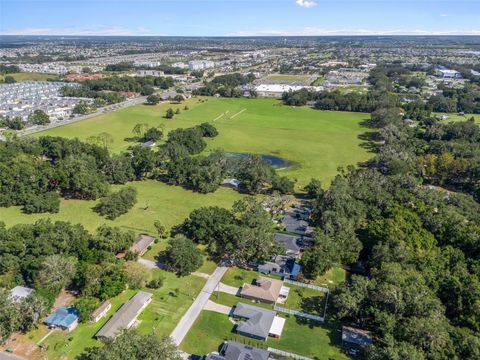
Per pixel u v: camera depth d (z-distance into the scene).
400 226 121.44
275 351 87.19
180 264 112.06
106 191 163.50
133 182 183.25
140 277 105.00
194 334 91.56
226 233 123.50
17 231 115.62
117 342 75.75
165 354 75.44
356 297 93.31
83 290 99.19
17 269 107.31
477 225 129.62
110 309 98.56
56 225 119.81
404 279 96.31
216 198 167.12
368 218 136.62
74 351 84.88
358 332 92.38
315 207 144.50
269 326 92.69
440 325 82.44
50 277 98.69
